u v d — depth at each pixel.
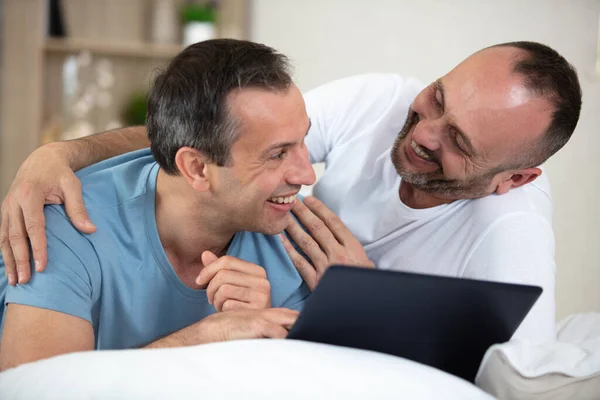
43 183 1.26
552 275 1.40
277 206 1.23
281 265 1.39
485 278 1.44
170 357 0.84
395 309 0.94
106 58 3.59
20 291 1.16
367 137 1.68
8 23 3.43
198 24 3.40
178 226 1.27
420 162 1.43
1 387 0.84
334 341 0.99
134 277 1.27
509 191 1.51
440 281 0.90
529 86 1.33
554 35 2.32
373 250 1.66
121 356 0.85
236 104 1.13
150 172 1.30
